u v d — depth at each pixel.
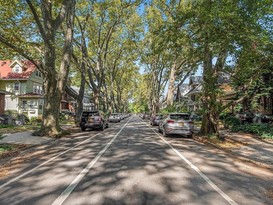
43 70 19.34
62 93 19.89
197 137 18.14
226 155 11.73
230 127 24.48
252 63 15.68
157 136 19.64
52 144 14.88
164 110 36.91
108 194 5.94
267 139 17.16
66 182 6.88
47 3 18.98
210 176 7.67
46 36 18.83
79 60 37.66
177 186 6.60
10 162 9.81
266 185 6.97
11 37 19.53
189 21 16.89
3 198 5.68
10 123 30.83
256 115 24.89
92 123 24.52
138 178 7.30
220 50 16.25
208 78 16.91
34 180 7.11
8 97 42.94
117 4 34.91
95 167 8.63
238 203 5.48
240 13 14.02
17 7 20.58
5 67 45.12
